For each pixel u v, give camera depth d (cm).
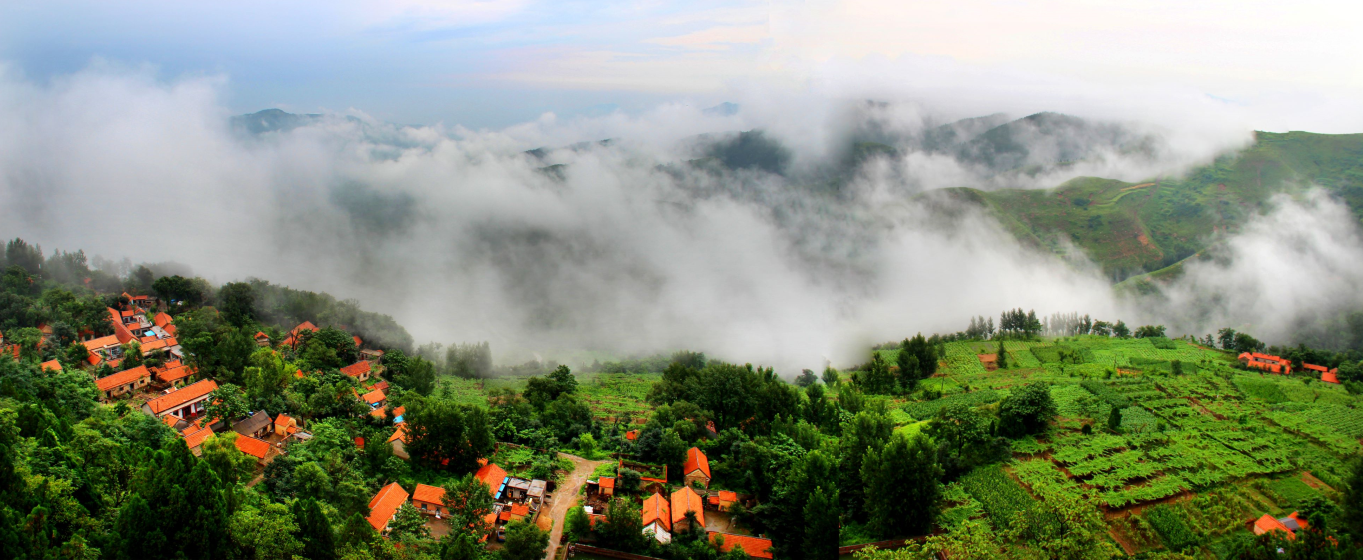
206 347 12650
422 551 7200
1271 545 6800
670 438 9850
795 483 8250
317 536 6306
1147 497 8950
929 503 8238
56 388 9306
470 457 9406
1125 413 12306
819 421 12256
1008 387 15388
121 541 5247
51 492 5528
